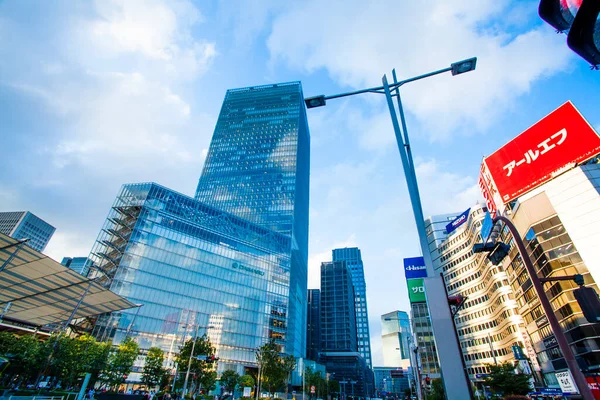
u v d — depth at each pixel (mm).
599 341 35812
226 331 88625
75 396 28625
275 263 115312
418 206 8578
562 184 46062
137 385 64438
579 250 41781
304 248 172625
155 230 86688
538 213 48031
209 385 52531
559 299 42906
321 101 12469
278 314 106438
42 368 34906
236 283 98250
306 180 199750
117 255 81250
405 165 9492
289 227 138750
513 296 63781
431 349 92188
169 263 85125
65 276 29734
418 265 108812
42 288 32094
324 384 114875
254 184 157125
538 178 49562
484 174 63562
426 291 7148
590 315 8383
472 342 80562
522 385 36250
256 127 181750
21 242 24234
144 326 73625
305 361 121688
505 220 11586
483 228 13422
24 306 36500
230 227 107125
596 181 43250
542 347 50188
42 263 27500
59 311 38781
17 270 28766
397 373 92250
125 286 74688
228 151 173375
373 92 11812
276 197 150875
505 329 66062
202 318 84750
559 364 44219
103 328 68438
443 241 101750
